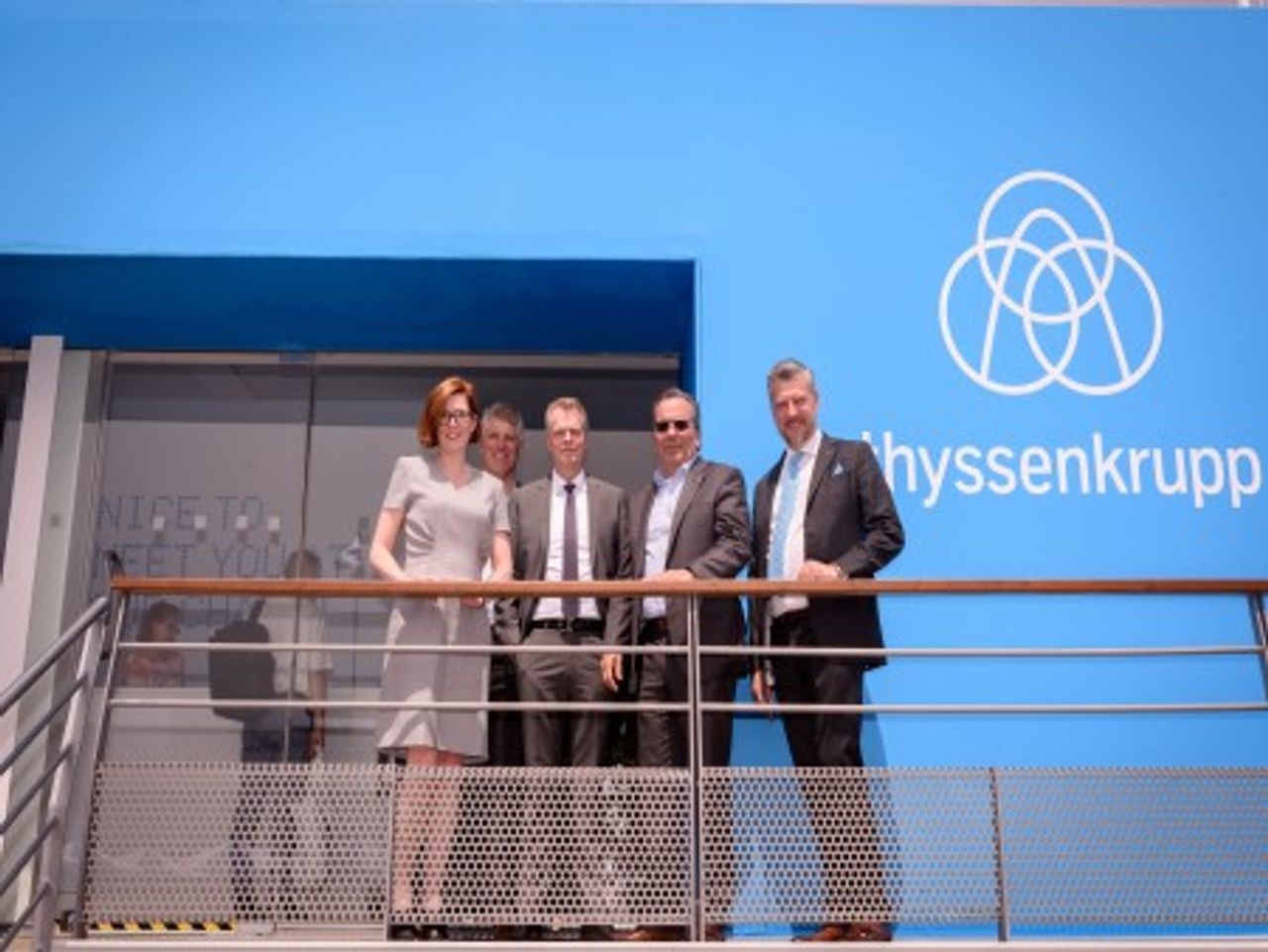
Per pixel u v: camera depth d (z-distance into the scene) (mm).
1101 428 4465
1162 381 4512
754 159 4684
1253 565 4367
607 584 3152
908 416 4457
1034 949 3033
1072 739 4180
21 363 5512
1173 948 3053
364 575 5367
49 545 5215
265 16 4805
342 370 5562
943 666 4246
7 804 4809
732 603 3578
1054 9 4820
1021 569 4340
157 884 3041
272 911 3033
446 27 4797
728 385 4480
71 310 5066
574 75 4758
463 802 3121
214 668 5223
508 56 4773
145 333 5297
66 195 4637
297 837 3078
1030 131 4715
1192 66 4781
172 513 5398
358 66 4762
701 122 4719
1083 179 4676
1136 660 4258
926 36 4789
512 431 4344
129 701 3197
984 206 4645
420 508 3580
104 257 4594
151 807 3090
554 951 2936
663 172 4676
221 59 4766
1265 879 3234
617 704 3213
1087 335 4543
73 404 5395
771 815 3162
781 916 3098
